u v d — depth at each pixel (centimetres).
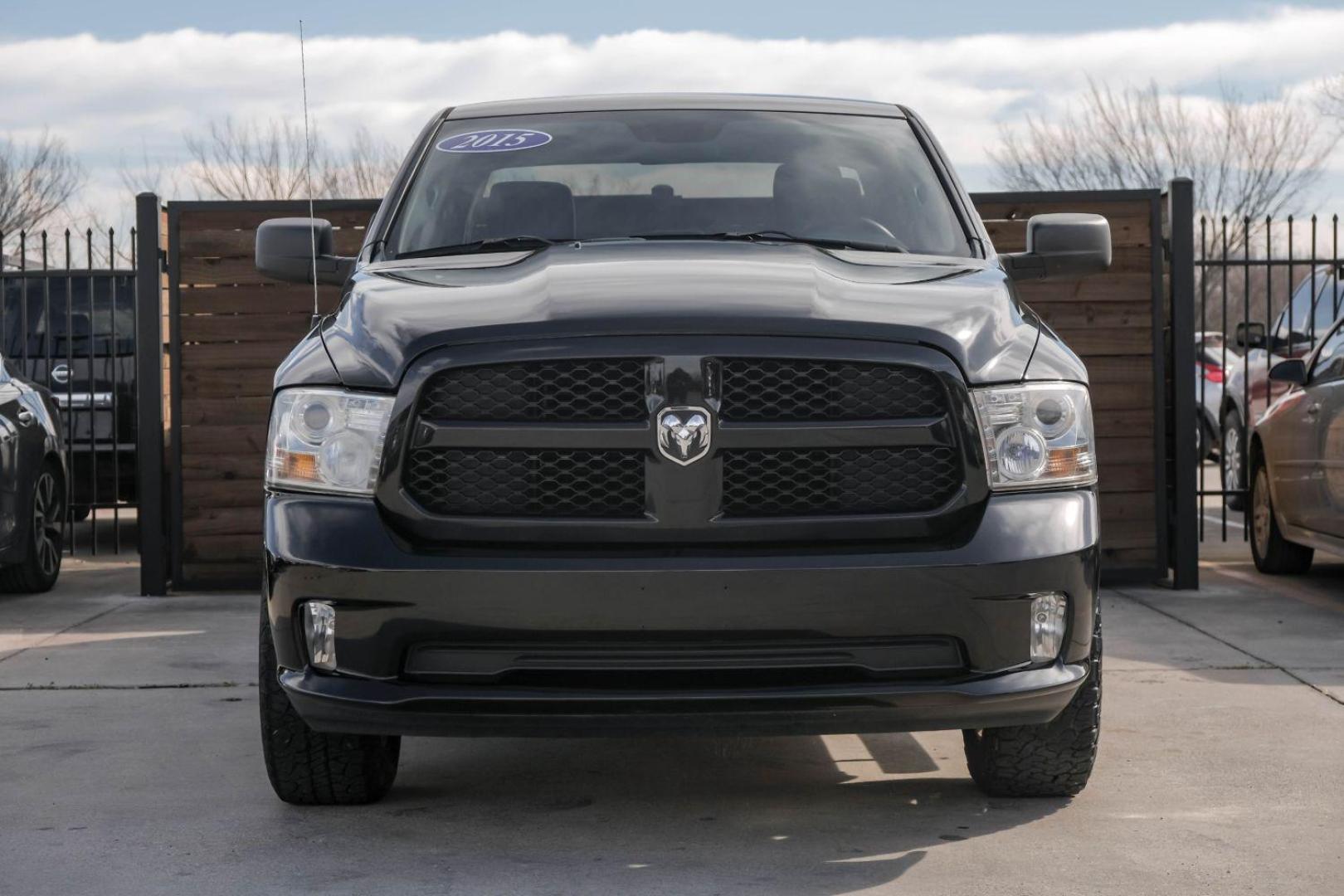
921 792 424
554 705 341
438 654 345
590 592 338
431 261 434
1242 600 792
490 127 501
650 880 346
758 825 392
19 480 818
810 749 478
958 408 346
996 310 375
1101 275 833
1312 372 822
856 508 344
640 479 343
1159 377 835
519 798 421
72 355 1048
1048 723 392
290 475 360
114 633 712
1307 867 354
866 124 505
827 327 344
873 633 342
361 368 354
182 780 443
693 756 470
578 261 404
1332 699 546
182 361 841
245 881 348
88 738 497
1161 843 373
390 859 364
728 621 338
